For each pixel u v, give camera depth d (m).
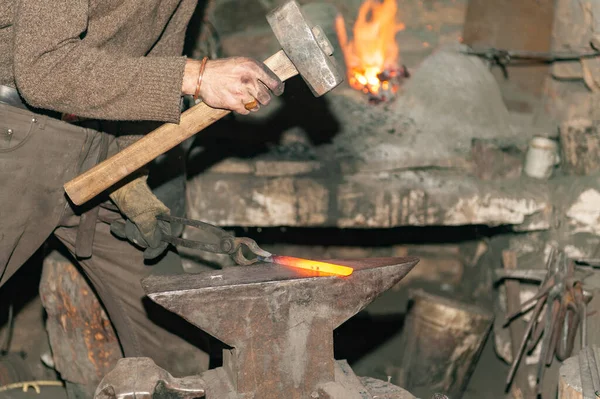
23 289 3.21
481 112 3.29
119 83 1.63
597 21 3.15
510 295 3.08
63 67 1.61
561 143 3.20
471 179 3.07
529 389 3.05
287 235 3.67
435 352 2.97
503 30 3.40
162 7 1.84
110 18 1.72
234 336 1.55
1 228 1.85
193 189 2.87
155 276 1.61
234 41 3.32
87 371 2.56
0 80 1.79
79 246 2.06
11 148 1.80
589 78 3.23
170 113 1.67
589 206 3.06
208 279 1.58
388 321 3.60
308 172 2.95
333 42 3.33
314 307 1.60
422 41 3.41
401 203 2.95
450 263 3.68
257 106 1.71
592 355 2.06
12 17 1.70
